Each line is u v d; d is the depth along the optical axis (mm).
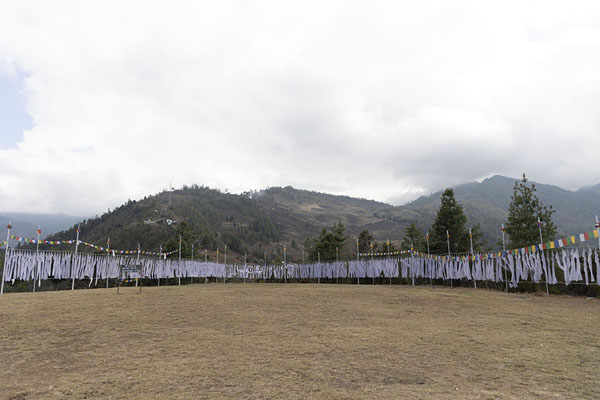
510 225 24141
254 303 13070
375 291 19172
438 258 25516
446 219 31906
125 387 4570
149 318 9695
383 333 7793
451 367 5359
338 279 35938
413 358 5844
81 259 21703
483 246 32438
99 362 5680
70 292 18297
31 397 4242
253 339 7230
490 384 4609
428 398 4141
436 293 17859
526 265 17891
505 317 9984
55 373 5160
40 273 19109
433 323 9039
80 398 4203
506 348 6449
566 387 4461
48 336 7527
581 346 6562
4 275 17438
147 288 22703
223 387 4555
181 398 4191
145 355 6074
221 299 14406
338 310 11336
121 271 19000
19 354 6180
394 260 29812
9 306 11898
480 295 16953
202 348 6523
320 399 4141
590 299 15070
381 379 4848
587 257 14688
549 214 23094
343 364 5531
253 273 44281
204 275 37594
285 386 4582
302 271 39812
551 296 16641
